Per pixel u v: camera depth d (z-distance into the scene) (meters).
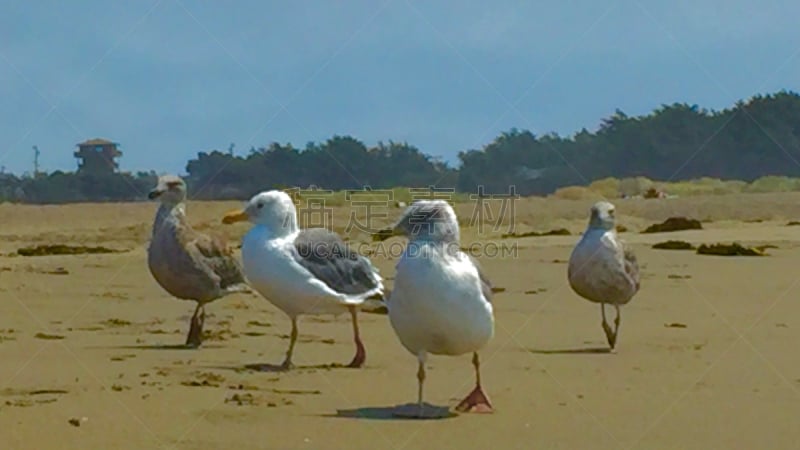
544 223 38.81
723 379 12.28
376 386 11.95
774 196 48.19
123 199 63.94
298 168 59.97
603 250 14.45
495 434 9.80
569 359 13.56
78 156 65.38
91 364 13.05
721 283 21.44
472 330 10.49
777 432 9.88
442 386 11.94
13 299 19.17
